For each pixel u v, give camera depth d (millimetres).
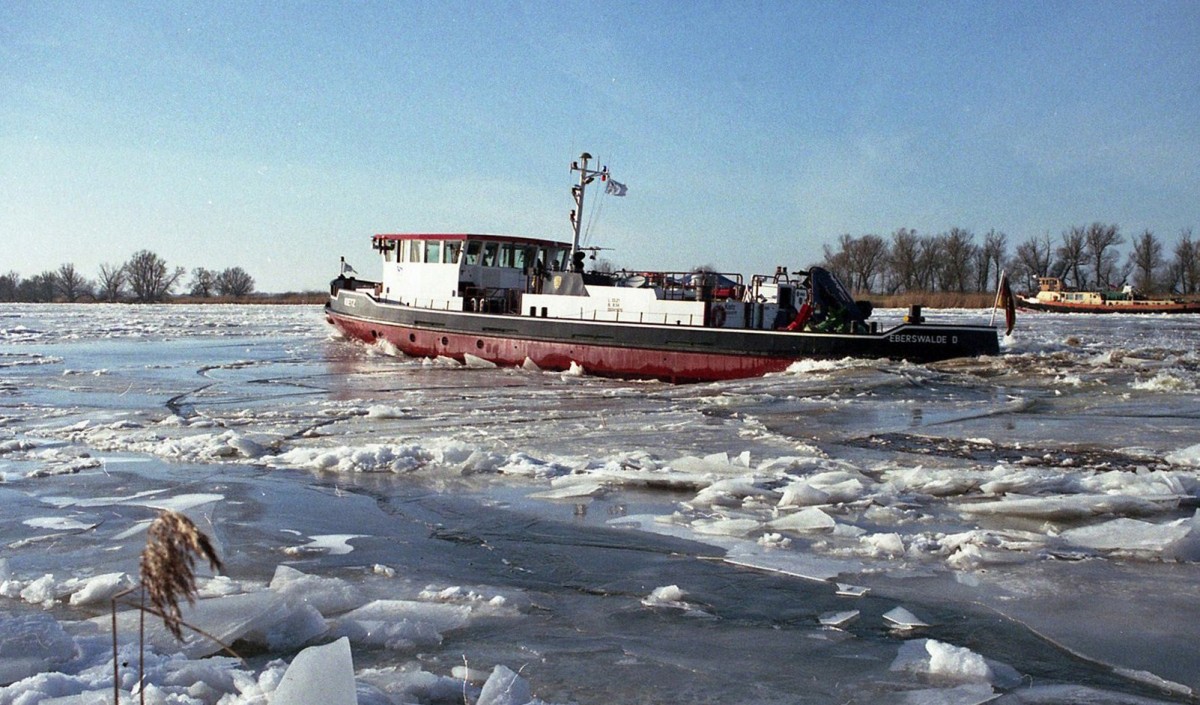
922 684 4203
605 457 9922
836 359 19266
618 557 6297
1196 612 5152
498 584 5699
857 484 8039
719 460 9242
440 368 22406
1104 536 6574
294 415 13734
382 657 4426
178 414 13984
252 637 4570
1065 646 4684
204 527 6637
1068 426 12344
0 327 38750
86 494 8195
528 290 24062
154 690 3518
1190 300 78562
